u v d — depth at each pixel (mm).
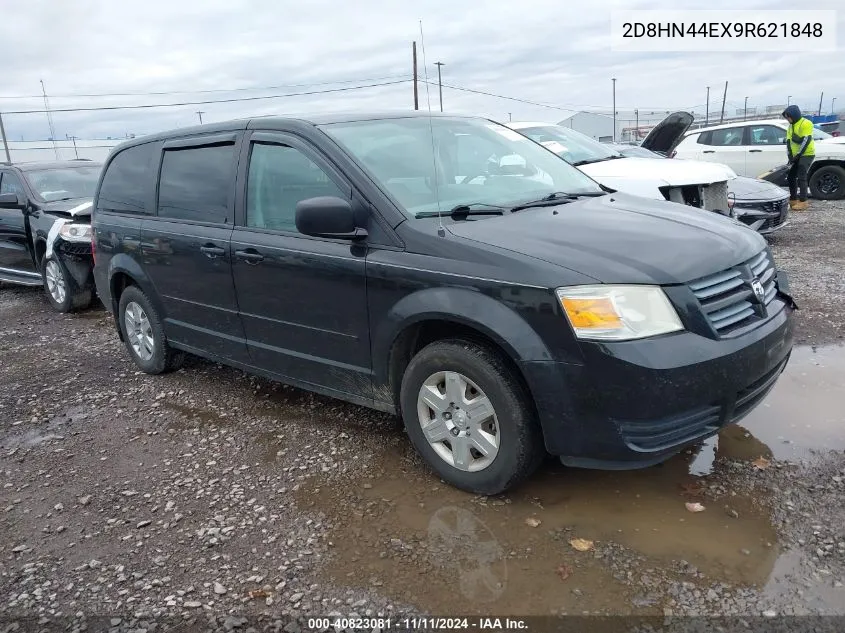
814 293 6383
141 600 2713
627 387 2742
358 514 3205
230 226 4219
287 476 3623
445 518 3125
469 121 4562
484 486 3209
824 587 2523
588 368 2789
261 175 4059
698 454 3537
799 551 2730
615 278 2811
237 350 4379
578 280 2818
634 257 2945
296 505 3326
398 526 3088
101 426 4484
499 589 2629
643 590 2572
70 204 8172
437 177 3777
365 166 3564
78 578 2881
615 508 3113
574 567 2725
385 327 3379
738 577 2605
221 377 5262
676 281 2852
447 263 3135
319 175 3709
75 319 7680
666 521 2988
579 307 2791
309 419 4344
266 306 4023
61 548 3113
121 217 5250
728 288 3031
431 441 3387
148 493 3559
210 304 4465
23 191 8625
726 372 2842
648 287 2812
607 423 2814
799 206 12383
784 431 3717
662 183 7176
